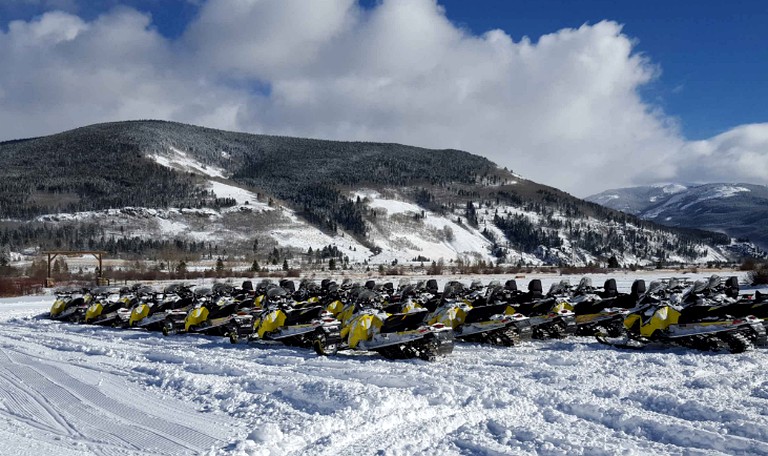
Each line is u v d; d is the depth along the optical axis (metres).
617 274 56.34
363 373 10.62
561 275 54.03
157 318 18.69
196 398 9.09
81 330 19.17
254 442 6.81
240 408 8.38
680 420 7.31
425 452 6.55
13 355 13.48
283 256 130.38
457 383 9.52
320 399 8.52
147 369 11.22
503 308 14.20
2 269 58.75
